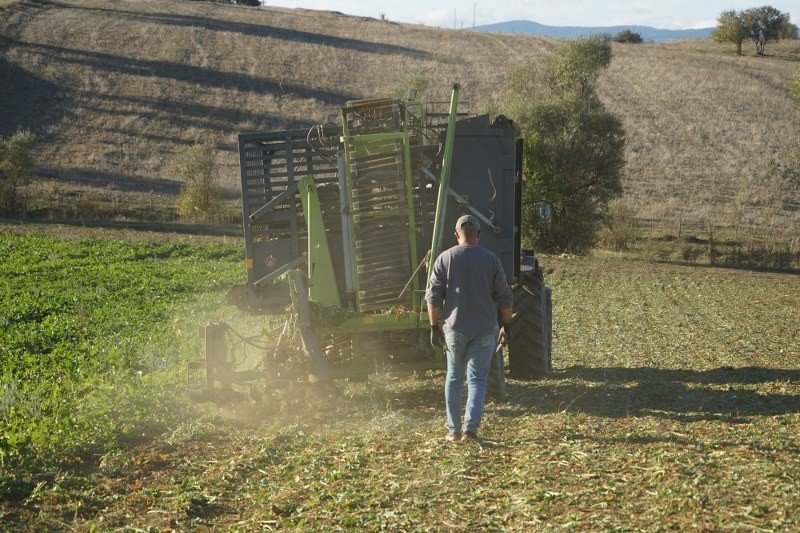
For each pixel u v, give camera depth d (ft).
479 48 287.07
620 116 217.97
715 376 34.65
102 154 180.86
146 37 260.83
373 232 30.53
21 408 27.55
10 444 23.17
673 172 180.24
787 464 19.24
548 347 36.91
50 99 206.39
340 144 31.58
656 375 35.29
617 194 136.87
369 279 30.50
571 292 76.02
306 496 19.42
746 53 342.85
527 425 25.13
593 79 143.02
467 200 31.58
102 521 18.16
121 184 165.17
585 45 138.41
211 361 27.91
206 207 142.10
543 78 143.95
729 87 247.09
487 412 27.53
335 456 22.47
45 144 182.70
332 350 32.07
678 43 402.93
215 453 23.76
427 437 23.91
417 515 17.44
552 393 30.86
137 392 30.60
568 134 130.41
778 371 35.45
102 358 37.37
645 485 18.26
